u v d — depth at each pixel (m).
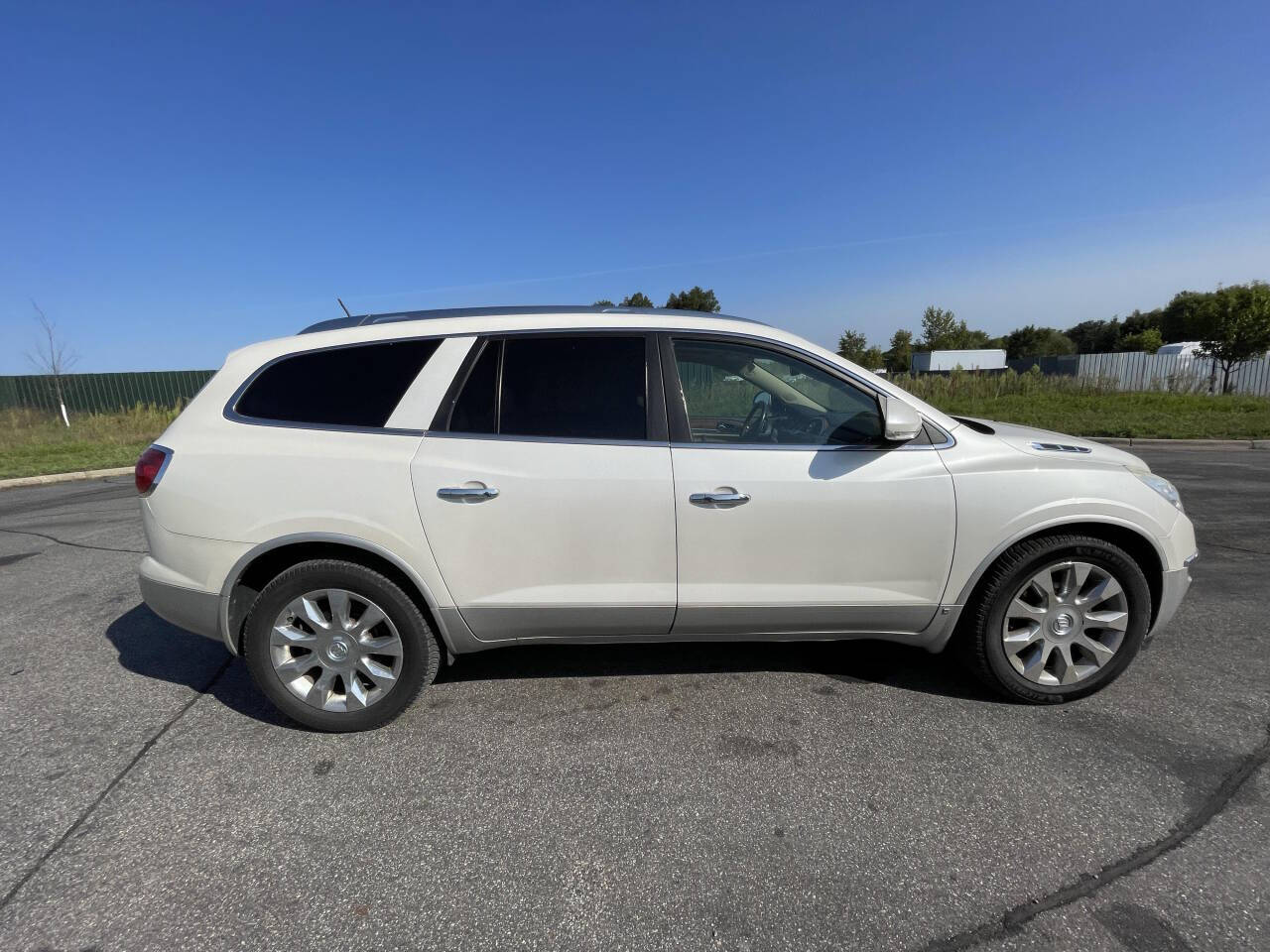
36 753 2.79
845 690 3.19
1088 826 2.24
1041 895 1.96
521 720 2.98
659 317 3.03
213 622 2.86
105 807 2.44
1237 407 15.70
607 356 2.92
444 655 3.13
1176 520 2.97
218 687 3.36
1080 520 2.84
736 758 2.67
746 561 2.85
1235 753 2.62
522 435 2.82
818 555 2.86
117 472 11.77
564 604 2.84
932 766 2.59
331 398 2.88
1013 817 2.29
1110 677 2.98
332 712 2.88
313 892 2.03
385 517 2.75
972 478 2.85
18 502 9.28
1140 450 11.65
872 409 2.91
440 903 1.98
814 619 2.94
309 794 2.50
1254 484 8.02
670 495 2.78
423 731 2.91
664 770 2.61
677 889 2.02
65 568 5.52
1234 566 4.87
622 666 3.47
